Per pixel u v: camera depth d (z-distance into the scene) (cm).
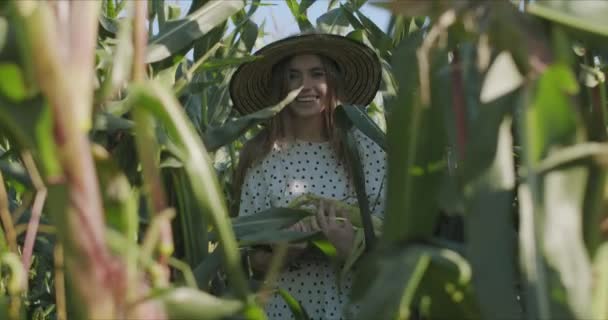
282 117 338
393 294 117
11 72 105
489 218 114
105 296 106
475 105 123
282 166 332
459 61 130
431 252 119
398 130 123
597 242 116
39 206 149
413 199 122
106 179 119
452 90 121
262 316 123
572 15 114
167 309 115
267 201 331
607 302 115
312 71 334
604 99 138
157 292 110
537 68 107
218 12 234
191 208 203
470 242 114
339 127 280
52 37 103
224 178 403
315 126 335
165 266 120
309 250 312
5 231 168
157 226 115
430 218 123
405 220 123
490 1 112
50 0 108
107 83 117
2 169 205
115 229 120
